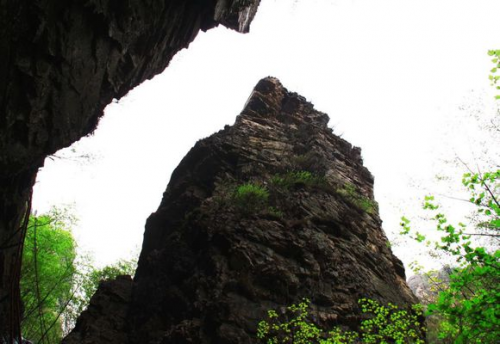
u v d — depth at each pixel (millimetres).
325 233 14812
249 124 21000
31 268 18312
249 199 15008
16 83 6723
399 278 15086
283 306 11648
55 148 9094
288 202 15586
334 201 16734
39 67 6934
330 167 19250
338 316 11852
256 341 10594
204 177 18156
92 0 7332
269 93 24094
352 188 18625
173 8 10844
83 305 20641
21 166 8180
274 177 16859
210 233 13734
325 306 12102
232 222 13922
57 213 21469
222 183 16703
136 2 8656
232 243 12977
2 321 9594
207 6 12484
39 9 6332
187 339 10906
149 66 12156
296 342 10227
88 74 8680
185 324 11328
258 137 20078
